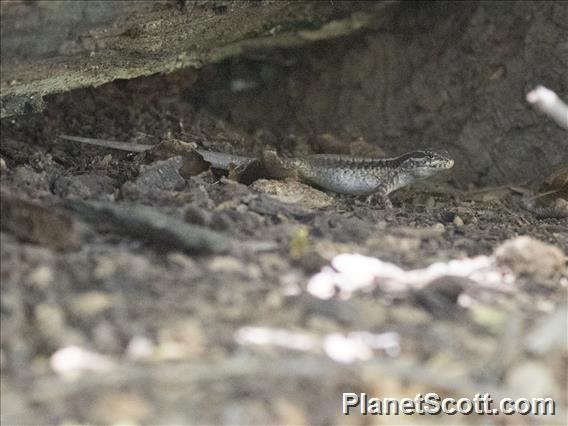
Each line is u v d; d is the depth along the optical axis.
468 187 15.88
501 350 7.67
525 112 15.53
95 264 8.30
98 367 7.08
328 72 17.81
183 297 7.96
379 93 17.20
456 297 8.35
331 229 10.12
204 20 12.98
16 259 8.31
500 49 15.90
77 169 12.73
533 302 8.55
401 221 11.51
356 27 17.48
